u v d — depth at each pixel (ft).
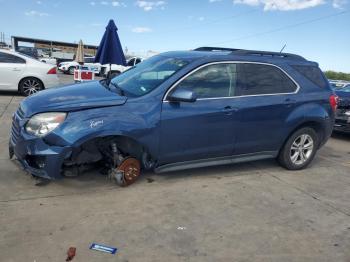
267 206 14.46
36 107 13.65
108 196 14.23
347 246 11.89
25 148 13.42
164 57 17.28
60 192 14.29
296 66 18.75
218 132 16.11
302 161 19.42
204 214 13.34
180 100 14.44
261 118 17.11
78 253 10.45
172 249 10.97
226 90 16.25
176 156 15.60
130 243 11.12
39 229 11.57
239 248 11.28
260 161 20.44
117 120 13.82
